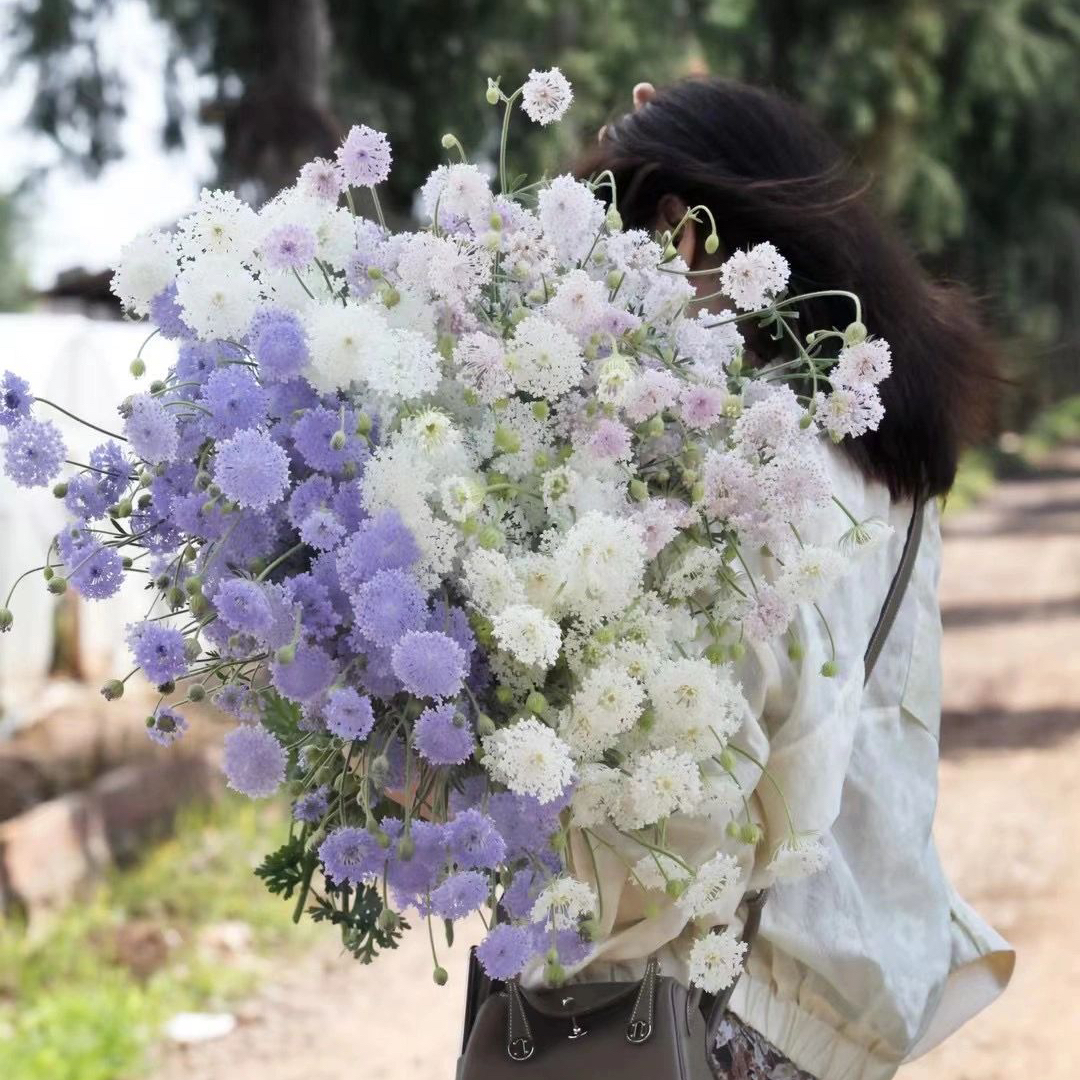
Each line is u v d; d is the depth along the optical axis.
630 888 1.59
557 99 1.50
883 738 1.83
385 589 1.34
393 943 1.66
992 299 2.12
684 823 1.55
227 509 1.36
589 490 1.44
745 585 1.55
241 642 1.42
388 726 1.46
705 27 13.15
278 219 1.48
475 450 1.46
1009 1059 4.22
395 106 11.04
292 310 1.46
